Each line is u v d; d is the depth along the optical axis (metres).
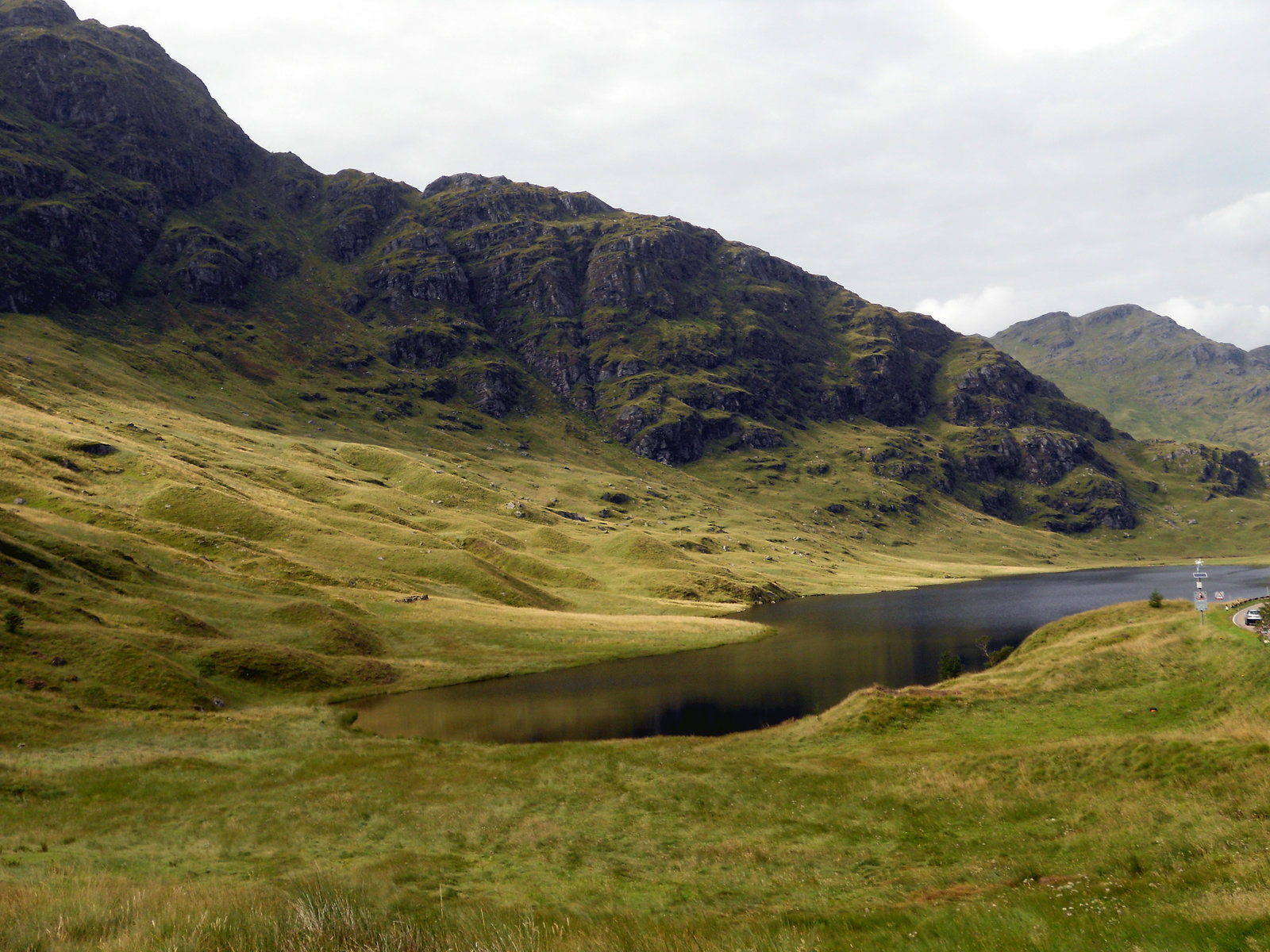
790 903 21.94
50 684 62.41
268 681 84.94
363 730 70.00
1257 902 14.17
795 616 182.12
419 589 148.75
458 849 31.25
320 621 106.94
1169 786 28.64
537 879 26.11
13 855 27.84
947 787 34.28
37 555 91.69
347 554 157.88
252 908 15.35
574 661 115.06
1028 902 17.72
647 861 28.67
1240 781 26.91
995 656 96.75
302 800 39.78
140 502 155.75
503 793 40.69
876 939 15.17
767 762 44.56
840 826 31.50
